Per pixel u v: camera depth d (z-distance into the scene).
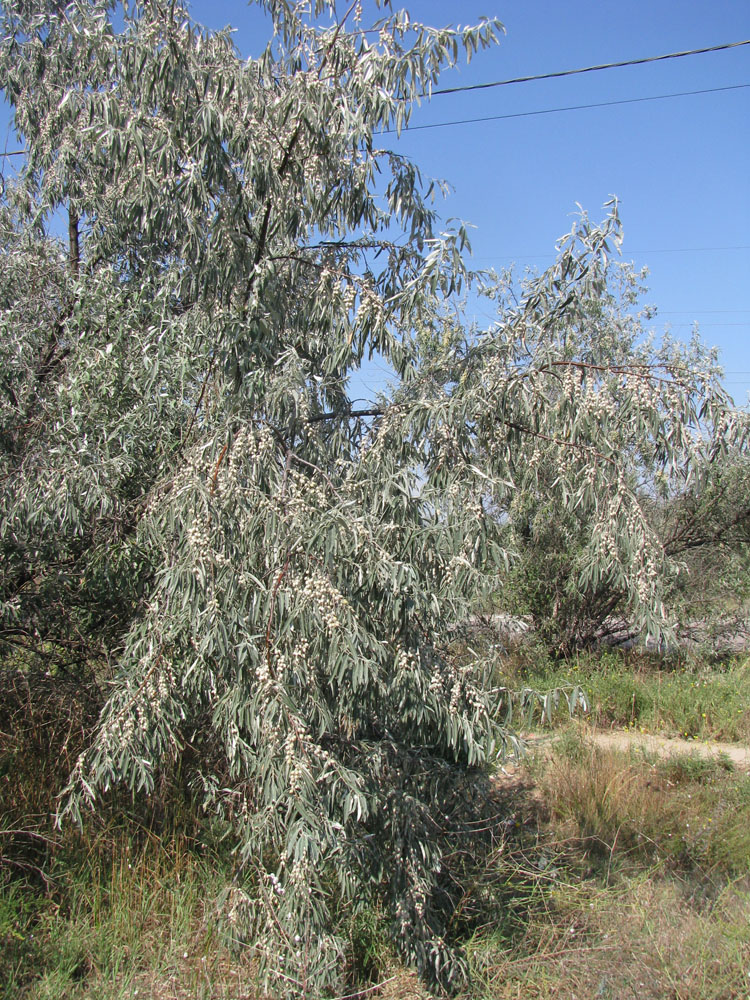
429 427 3.14
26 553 4.02
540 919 3.78
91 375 3.85
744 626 10.16
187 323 3.62
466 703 3.10
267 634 2.64
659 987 3.28
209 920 3.41
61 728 4.27
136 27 4.21
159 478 3.67
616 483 3.22
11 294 4.52
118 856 3.79
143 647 3.00
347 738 3.15
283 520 2.71
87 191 4.82
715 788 5.66
